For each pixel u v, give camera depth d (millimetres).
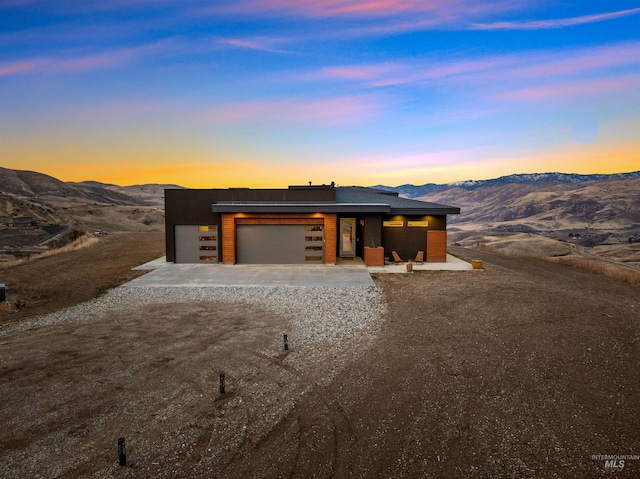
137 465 5168
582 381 7422
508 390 7090
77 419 6262
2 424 6125
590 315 11422
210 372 7934
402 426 6012
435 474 4984
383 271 18000
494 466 5117
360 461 5227
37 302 13547
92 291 14836
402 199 23562
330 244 19875
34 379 7637
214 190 20266
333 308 12336
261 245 20125
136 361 8469
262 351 8992
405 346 9172
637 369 7910
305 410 6492
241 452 5434
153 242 29484
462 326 10484
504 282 15617
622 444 5539
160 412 6457
